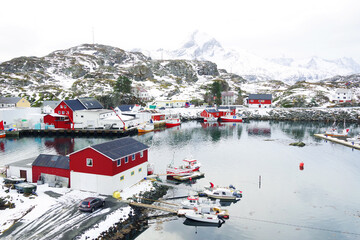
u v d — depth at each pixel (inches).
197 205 1368.1
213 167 2133.4
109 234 1083.9
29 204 1248.2
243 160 2340.1
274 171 2046.0
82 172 1429.6
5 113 3538.4
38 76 6796.3
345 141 3065.9
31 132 3543.3
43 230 1048.2
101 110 3973.9
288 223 1278.3
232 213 1374.3
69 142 3061.0
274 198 1560.0
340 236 1170.6
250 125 4564.5
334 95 6545.3
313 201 1524.4
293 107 6077.8
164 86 7372.1
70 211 1204.5
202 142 3090.6
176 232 1178.6
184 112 5521.7
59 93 5565.9
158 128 4244.6
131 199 1363.2
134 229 1169.4
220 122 5019.7
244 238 1148.5
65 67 7755.9
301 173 2005.4
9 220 1111.6
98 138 3344.0
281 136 3496.6
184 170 1894.7
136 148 1608.0
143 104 5812.0
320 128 4156.0
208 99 6712.6
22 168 1552.7
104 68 7839.6
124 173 1480.1
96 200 1238.9
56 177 1491.1
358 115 5049.2
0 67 7347.4
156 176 1764.3
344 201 1523.1
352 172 2036.2
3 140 3191.4
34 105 4977.9
